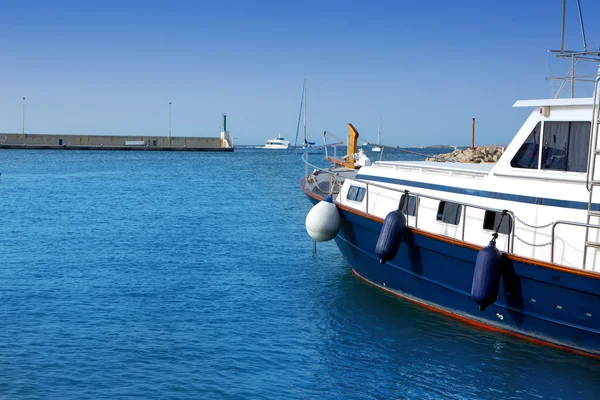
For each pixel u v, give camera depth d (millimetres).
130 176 59906
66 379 10594
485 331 12836
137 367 11133
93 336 12609
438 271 13094
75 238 23500
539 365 11328
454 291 13000
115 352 11789
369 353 11945
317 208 14961
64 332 12805
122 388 10297
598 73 11742
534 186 11758
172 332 12930
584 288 10594
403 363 11508
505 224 12078
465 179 12922
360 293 15531
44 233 24625
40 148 133000
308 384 10656
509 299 11867
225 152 153875
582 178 11188
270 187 47719
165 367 11164
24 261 19250
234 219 28922
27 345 12047
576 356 11578
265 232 25031
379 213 14688
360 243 15055
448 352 11914
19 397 9914
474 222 12586
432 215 13383
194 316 13984
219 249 21438
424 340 12477
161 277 17391
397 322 13453
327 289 16062
